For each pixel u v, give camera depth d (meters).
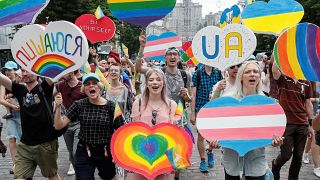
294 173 5.11
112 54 6.23
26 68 3.96
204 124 3.46
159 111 3.94
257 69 3.59
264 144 3.37
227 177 3.71
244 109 3.41
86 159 4.11
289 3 5.18
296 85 4.87
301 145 4.95
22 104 4.38
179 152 3.50
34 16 4.14
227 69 4.41
